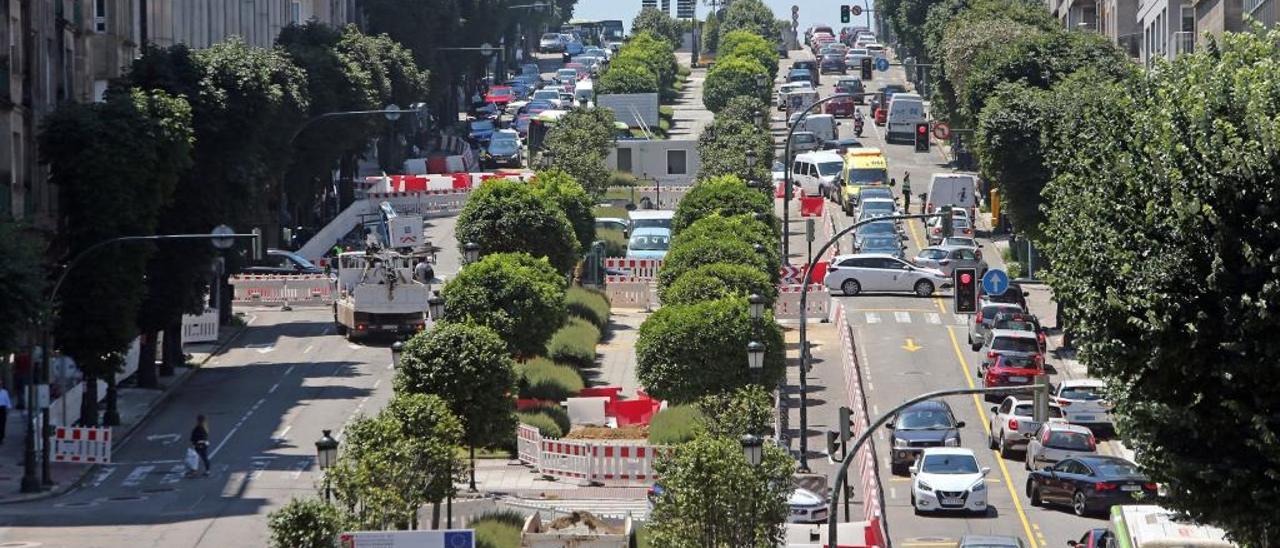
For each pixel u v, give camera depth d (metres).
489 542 85.31
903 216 103.12
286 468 106.62
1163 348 63.53
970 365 133.00
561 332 137.88
